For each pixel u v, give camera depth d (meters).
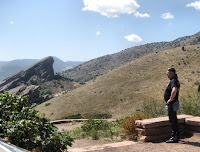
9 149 1.86
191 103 7.48
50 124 4.28
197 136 4.89
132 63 96.88
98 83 89.00
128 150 4.22
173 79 4.58
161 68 84.19
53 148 4.07
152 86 70.88
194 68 77.44
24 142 3.70
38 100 138.38
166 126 5.12
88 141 6.66
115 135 6.88
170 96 4.64
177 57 90.19
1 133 3.58
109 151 4.28
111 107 65.94
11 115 4.16
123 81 82.06
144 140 4.89
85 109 70.06
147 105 8.64
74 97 83.00
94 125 9.68
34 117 4.34
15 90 142.12
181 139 4.77
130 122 5.72
